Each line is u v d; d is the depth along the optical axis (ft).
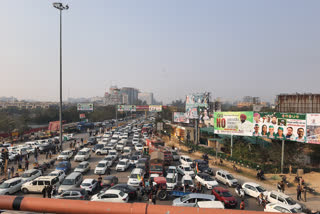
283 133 111.75
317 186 90.53
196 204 60.08
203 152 158.92
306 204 74.43
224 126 139.74
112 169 113.91
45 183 77.87
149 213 7.24
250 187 79.66
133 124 385.09
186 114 196.75
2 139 200.85
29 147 148.87
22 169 108.06
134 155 127.24
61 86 143.95
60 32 139.85
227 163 130.00
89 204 7.54
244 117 130.72
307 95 143.33
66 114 371.35
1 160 116.98
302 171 105.50
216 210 7.34
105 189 73.92
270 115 118.01
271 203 66.54
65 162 107.45
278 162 120.16
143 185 77.92
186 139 196.65
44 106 639.35
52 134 223.10
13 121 230.07
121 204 7.52
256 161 126.93
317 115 101.30
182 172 104.88
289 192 85.66
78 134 260.01
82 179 88.58
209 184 86.84
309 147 130.41
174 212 7.21
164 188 76.69
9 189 74.95
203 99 175.01
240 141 143.74
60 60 141.38
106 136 207.62
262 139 148.97
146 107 307.58
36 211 7.64
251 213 7.19
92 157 143.02
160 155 97.19
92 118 400.26
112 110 526.98
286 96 151.64
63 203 7.60
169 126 258.78
